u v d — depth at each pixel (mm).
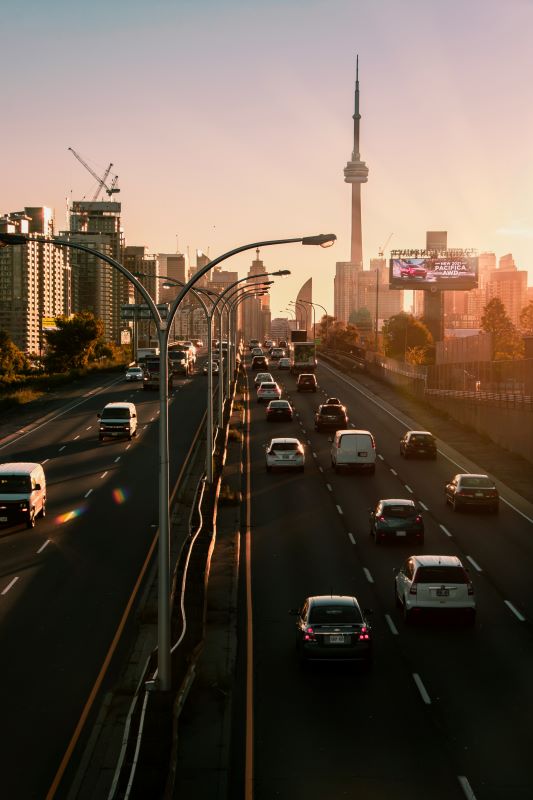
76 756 18266
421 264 166125
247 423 78812
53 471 54969
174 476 53188
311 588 31078
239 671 23031
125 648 25109
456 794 15898
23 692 21859
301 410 88250
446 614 26469
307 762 17344
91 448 64000
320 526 41250
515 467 59969
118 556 35625
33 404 92812
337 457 54969
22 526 41250
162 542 19641
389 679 22297
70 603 29422
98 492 48688
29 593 30578
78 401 95125
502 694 21203
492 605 29219
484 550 37000
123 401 93875
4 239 20219
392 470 57344
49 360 164625
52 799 16406
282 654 24391
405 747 18047
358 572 33250
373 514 39125
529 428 62625
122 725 19609
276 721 19531
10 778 17281
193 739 18562
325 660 22609
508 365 76125
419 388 99562
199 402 92562
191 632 23438
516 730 18969
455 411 83938
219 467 51625
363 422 81000
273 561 34875
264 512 44250
